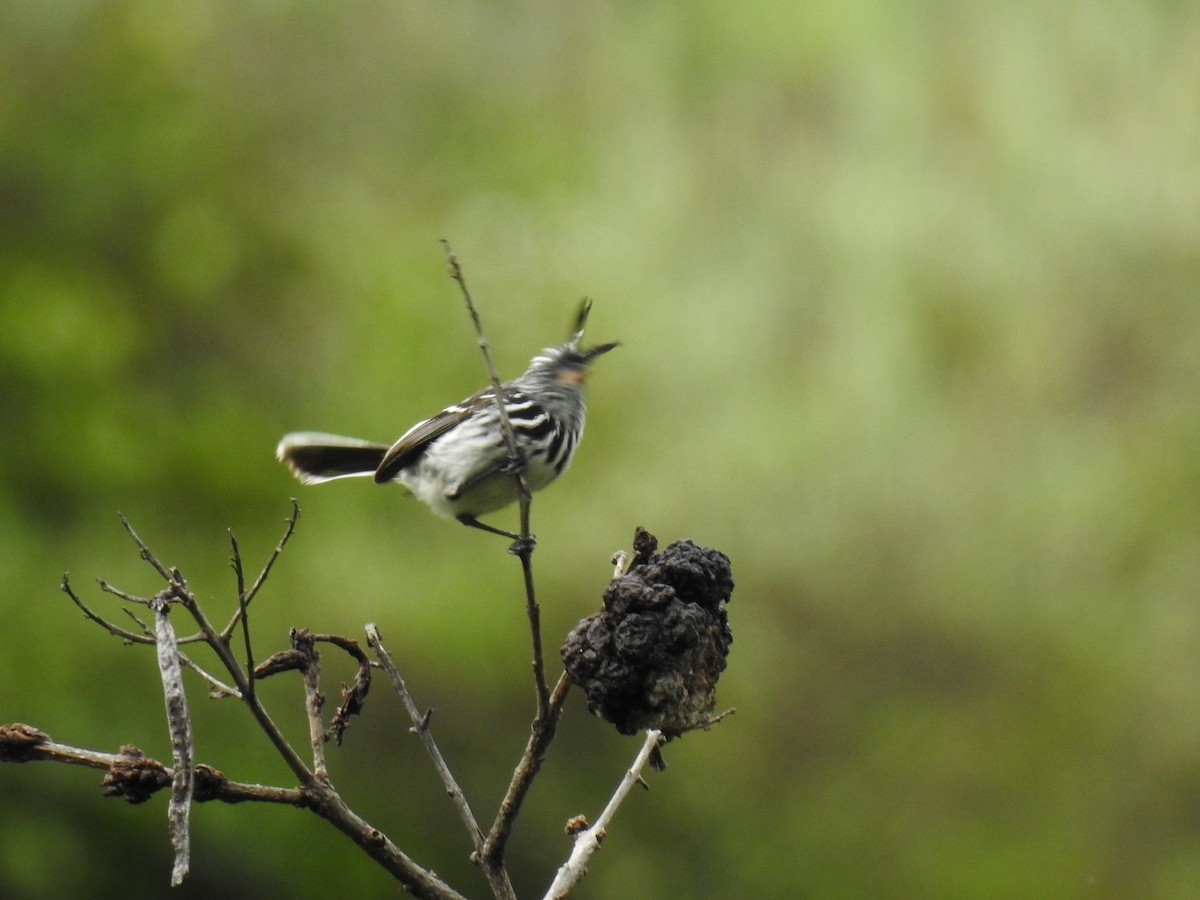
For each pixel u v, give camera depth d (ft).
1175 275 54.85
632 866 56.39
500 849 14.94
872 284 55.36
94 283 58.08
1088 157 55.21
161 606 14.02
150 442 57.67
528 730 56.34
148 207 58.65
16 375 56.13
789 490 54.39
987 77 57.26
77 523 56.24
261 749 52.34
